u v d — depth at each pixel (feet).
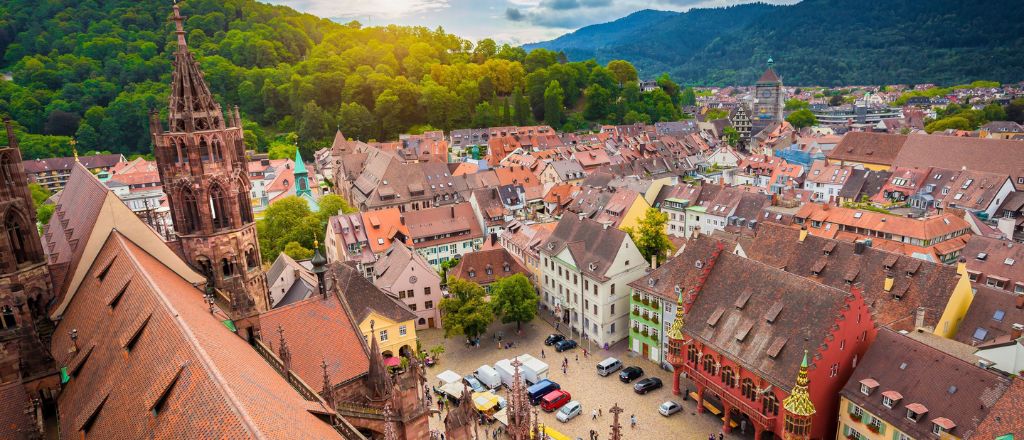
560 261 301.63
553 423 217.97
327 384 128.77
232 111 167.02
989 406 149.89
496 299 286.05
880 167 541.34
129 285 125.80
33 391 118.11
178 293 128.16
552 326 304.50
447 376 240.32
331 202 430.20
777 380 183.01
